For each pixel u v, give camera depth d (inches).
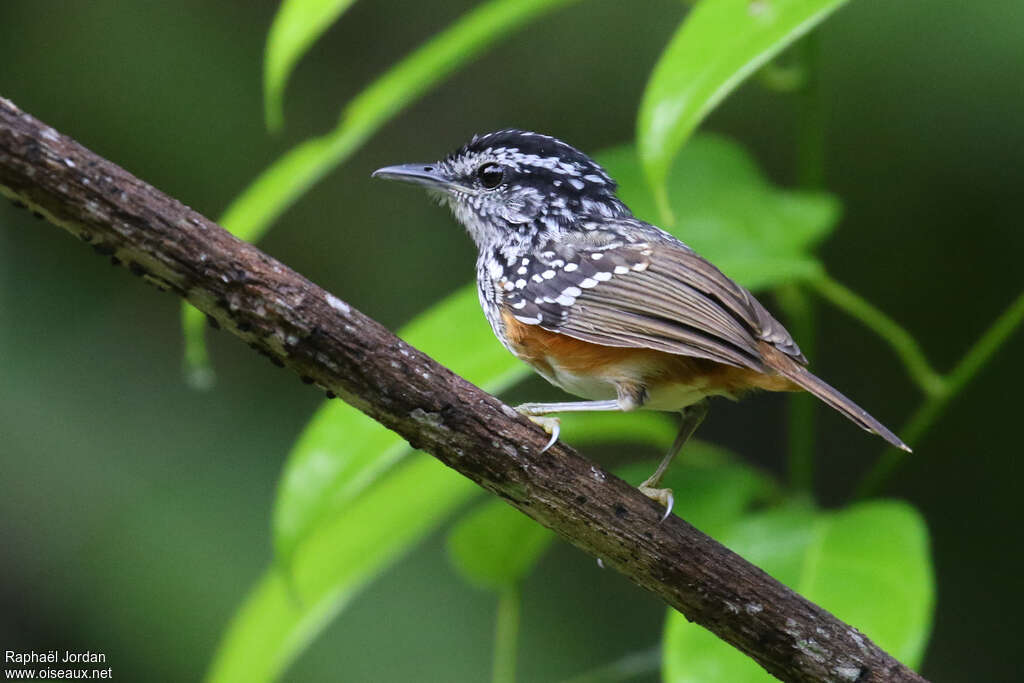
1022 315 293.3
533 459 233.8
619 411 281.6
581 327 285.1
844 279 482.9
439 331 290.0
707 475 302.7
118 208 211.8
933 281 473.7
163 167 516.4
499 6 301.3
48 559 465.1
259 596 312.5
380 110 297.3
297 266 527.5
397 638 455.2
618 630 474.3
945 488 480.7
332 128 535.8
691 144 316.8
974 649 459.8
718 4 244.1
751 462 530.3
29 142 206.2
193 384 504.4
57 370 500.4
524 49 525.0
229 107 523.2
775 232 292.7
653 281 281.6
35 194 208.8
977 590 466.0
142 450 486.6
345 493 253.8
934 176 463.2
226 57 524.7
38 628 458.6
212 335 512.4
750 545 269.9
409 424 229.8
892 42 446.6
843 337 497.7
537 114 529.7
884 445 496.7
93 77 518.6
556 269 294.8
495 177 326.3
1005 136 446.3
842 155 472.4
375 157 538.9
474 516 323.9
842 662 234.5
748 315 275.4
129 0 523.2
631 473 308.8
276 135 526.3
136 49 520.1
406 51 550.6
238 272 217.2
